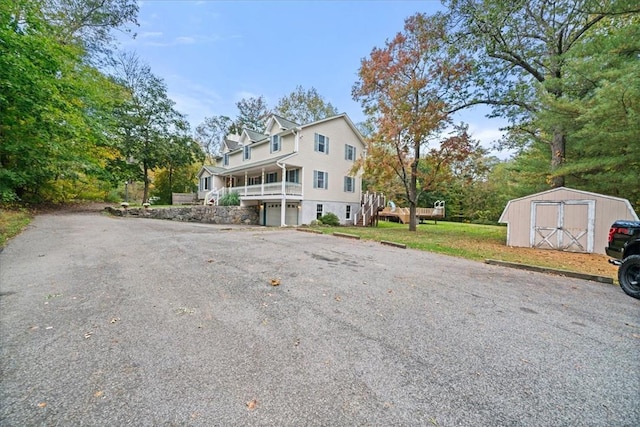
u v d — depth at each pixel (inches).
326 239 392.5
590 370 89.8
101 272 188.2
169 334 107.8
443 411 70.2
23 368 84.4
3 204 446.9
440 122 504.4
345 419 67.0
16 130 428.1
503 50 422.0
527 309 144.3
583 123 328.2
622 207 309.0
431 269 228.7
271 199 703.1
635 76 244.7
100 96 590.2
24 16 358.6
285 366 88.4
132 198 1226.6
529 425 66.1
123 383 78.5
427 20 472.4
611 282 197.8
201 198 1034.1
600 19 343.0
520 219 373.1
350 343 104.3
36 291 151.6
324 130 756.6
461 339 109.6
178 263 217.8
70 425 63.6
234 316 126.0
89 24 605.3
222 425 64.4
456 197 1123.9
